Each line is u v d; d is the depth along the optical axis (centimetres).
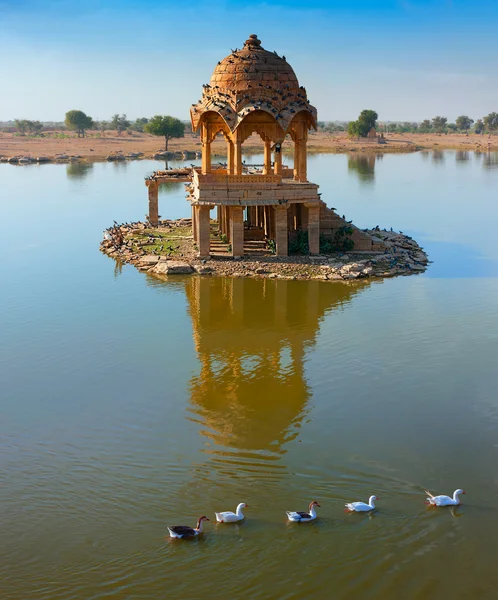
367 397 2964
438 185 11056
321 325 3903
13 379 3169
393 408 2855
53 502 2170
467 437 2606
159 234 6266
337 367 3297
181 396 2992
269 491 2238
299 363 3353
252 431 2669
